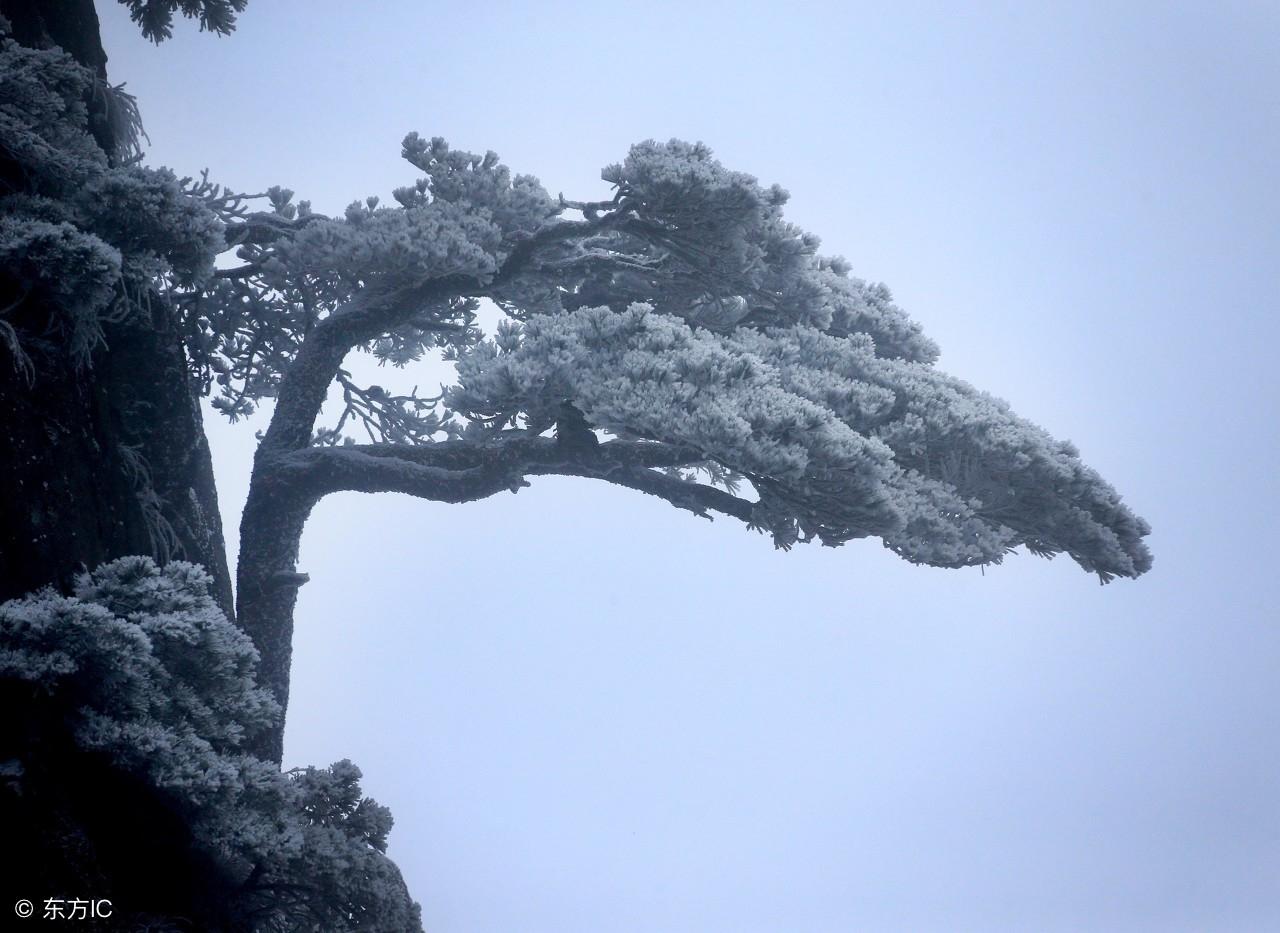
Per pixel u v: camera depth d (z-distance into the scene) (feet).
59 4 118.42
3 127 93.40
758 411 106.73
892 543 115.34
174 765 84.53
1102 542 126.31
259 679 129.08
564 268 133.49
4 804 77.41
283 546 132.36
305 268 128.88
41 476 92.63
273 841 90.84
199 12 141.08
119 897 84.48
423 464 132.87
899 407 128.88
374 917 98.37
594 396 109.29
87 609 82.07
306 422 135.33
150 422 117.19
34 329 95.55
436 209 133.39
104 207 97.30
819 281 141.38
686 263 131.23
